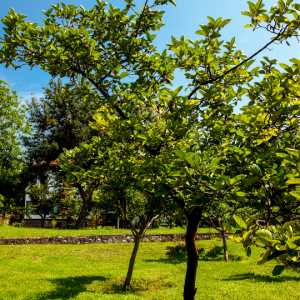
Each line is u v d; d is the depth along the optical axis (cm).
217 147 377
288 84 321
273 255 173
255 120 305
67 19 457
